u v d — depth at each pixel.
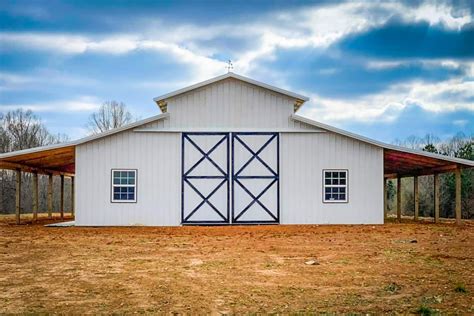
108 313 8.05
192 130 21.67
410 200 44.81
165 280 10.34
